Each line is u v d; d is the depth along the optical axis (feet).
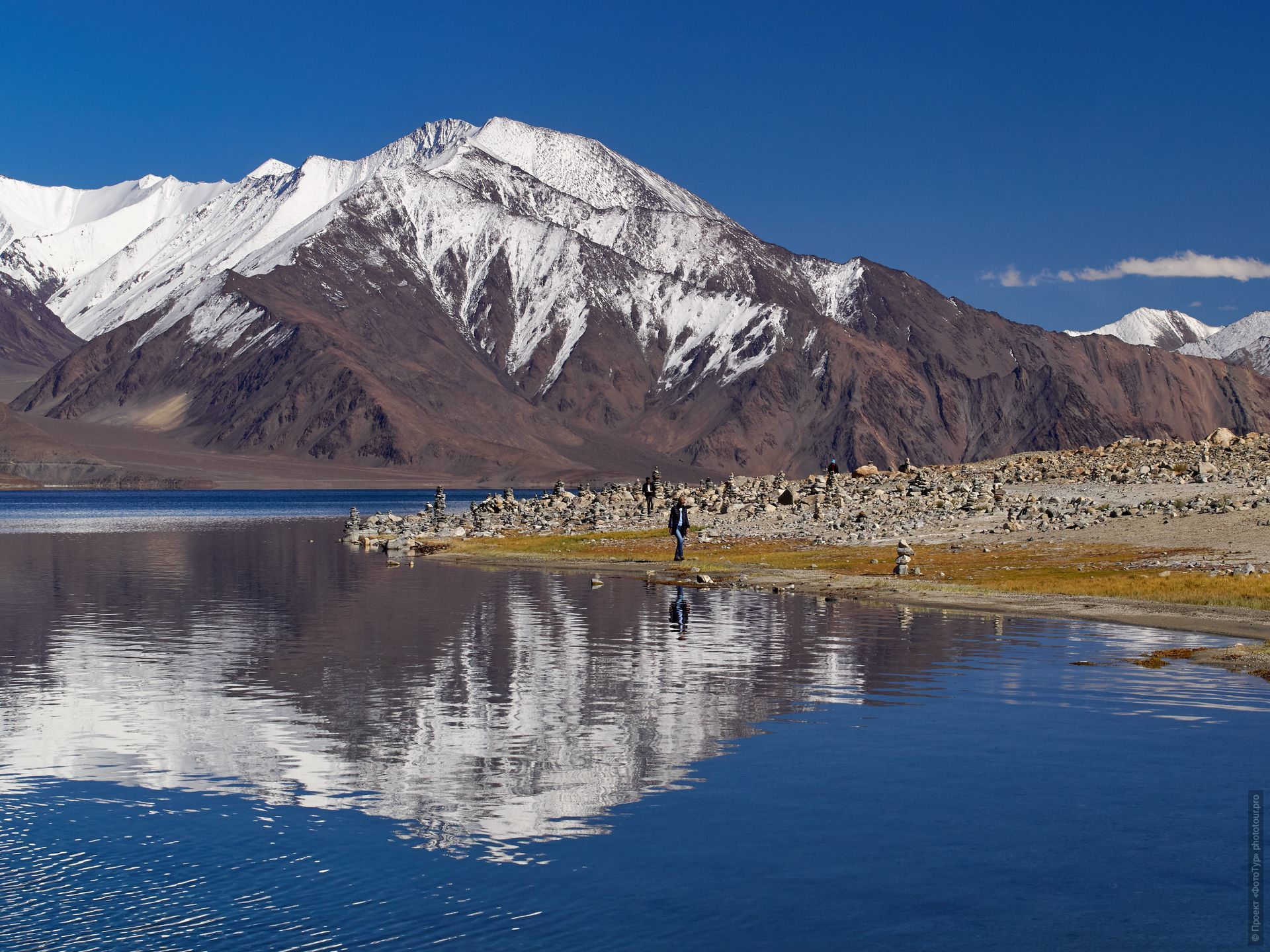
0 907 58.29
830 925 56.18
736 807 72.84
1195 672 116.16
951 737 89.81
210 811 72.54
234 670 120.98
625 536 324.60
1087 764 81.71
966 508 297.33
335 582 230.48
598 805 73.51
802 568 228.84
